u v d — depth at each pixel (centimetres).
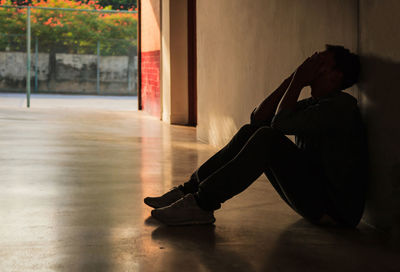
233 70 689
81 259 275
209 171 331
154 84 1312
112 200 415
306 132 307
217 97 757
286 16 518
